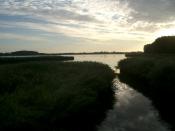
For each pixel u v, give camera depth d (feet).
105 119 65.21
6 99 61.21
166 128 58.85
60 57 357.82
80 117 59.52
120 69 196.03
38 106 57.62
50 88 75.72
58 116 54.39
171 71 99.25
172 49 276.41
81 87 76.64
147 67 137.08
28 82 82.89
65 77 101.86
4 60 209.36
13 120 48.88
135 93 102.37
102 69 143.95
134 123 62.08
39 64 135.74
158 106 79.87
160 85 98.89
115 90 109.09
